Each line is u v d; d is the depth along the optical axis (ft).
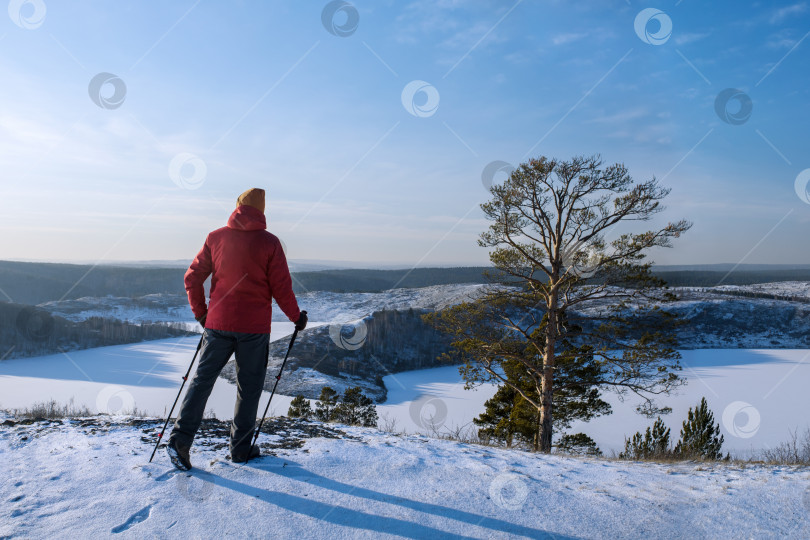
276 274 9.68
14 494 8.06
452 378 249.96
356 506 8.08
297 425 15.01
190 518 7.32
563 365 46.11
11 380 251.39
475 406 199.21
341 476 9.61
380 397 212.23
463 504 8.46
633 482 10.67
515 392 56.75
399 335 277.85
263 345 9.81
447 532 7.27
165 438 11.75
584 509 8.53
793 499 9.26
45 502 7.75
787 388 262.67
